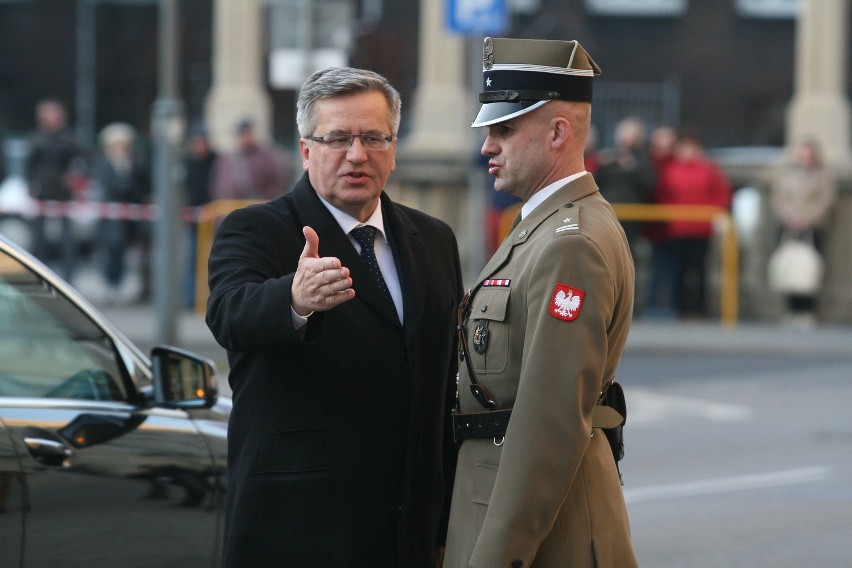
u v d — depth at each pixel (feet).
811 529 58.39
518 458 27.02
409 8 247.29
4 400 31.19
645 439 78.23
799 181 120.88
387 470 31.01
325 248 31.35
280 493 30.32
